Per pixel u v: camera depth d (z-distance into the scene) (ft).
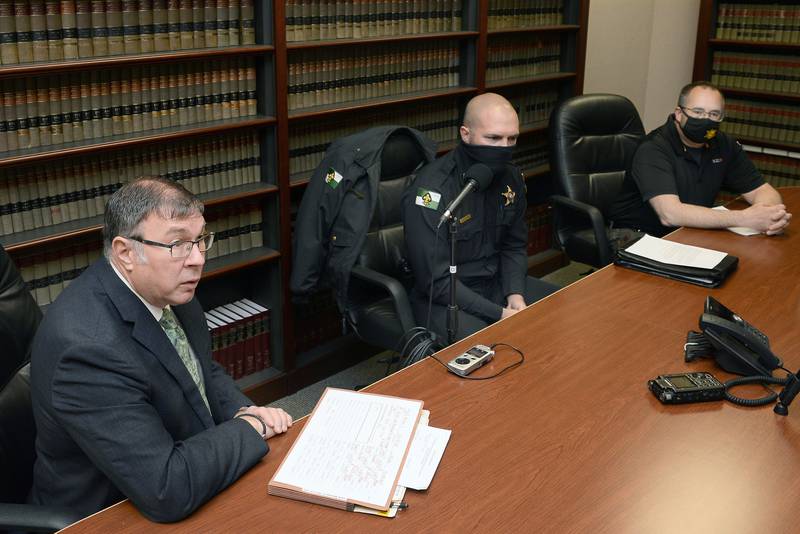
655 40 15.84
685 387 5.67
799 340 6.61
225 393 6.11
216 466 4.63
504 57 13.10
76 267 8.68
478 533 4.26
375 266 9.24
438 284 8.50
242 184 9.82
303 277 9.14
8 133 7.73
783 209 9.31
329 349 11.28
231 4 9.01
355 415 5.38
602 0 14.70
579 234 11.35
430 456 4.96
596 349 6.51
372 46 10.80
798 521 4.38
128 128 8.62
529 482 4.71
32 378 4.90
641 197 10.86
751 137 14.73
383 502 4.46
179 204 4.83
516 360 6.32
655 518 4.39
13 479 5.38
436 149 9.52
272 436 5.25
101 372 4.61
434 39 11.16
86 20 7.97
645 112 16.30
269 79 9.39
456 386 5.90
